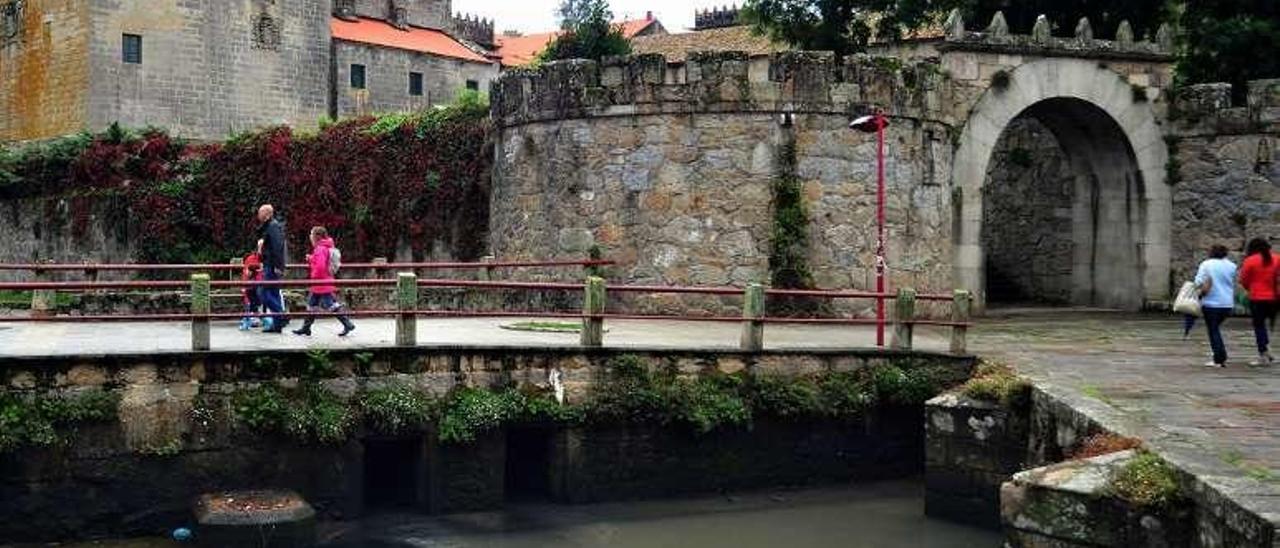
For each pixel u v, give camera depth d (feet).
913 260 83.56
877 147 81.92
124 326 67.77
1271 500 31.58
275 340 57.47
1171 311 93.40
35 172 142.61
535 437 59.21
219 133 178.81
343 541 50.62
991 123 88.79
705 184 80.79
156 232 128.06
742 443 60.23
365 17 211.82
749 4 120.67
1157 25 107.96
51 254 139.44
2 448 47.44
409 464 56.49
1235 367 59.31
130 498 49.96
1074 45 90.89
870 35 122.72
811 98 80.89
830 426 61.82
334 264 63.52
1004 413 53.88
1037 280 110.32
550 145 85.35
